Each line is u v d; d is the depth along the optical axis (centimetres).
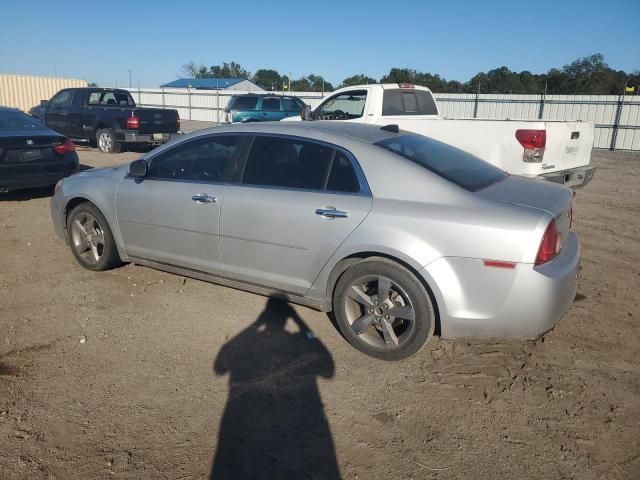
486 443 293
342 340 407
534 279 329
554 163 737
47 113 1623
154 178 477
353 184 383
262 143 428
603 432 304
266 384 347
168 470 270
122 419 308
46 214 782
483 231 335
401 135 439
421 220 350
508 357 387
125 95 1616
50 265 557
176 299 475
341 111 1016
